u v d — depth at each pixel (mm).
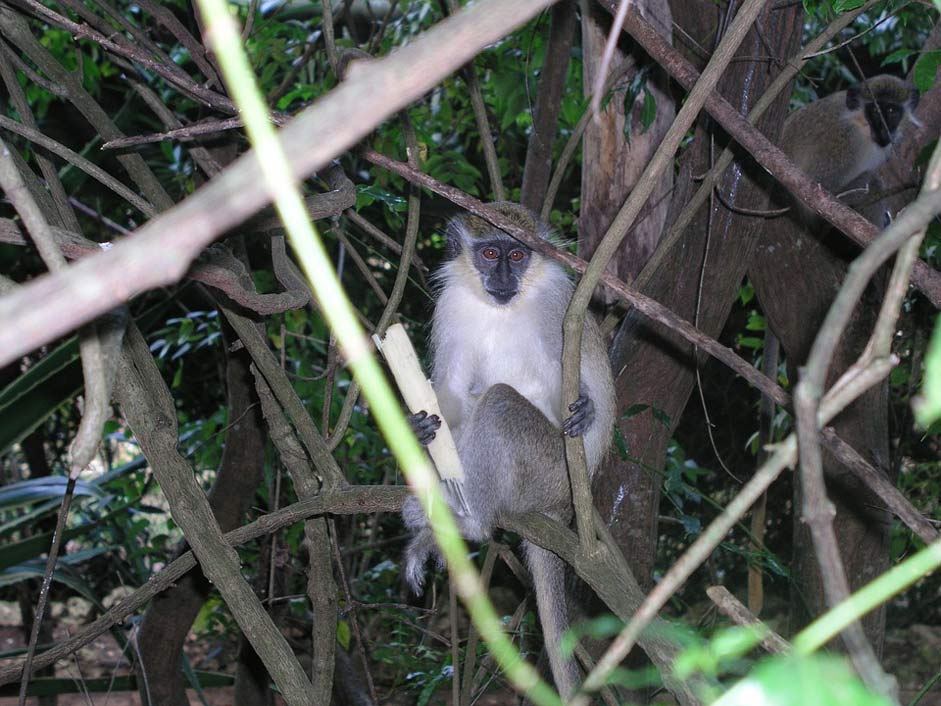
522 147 9000
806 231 5129
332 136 772
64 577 5207
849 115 7680
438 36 803
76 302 739
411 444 2379
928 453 7352
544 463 4492
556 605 4105
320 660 3832
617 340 4902
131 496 6438
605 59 1351
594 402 4398
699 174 4719
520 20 829
